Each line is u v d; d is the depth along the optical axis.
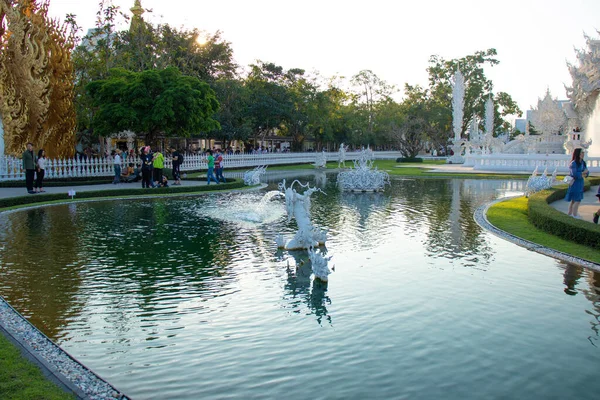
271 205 21.38
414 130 75.06
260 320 7.83
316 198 24.50
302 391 5.68
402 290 9.36
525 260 11.64
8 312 7.94
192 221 16.92
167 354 6.61
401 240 13.90
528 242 13.46
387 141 91.50
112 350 6.71
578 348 6.90
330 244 13.37
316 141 80.38
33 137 31.12
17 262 11.14
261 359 6.48
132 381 5.88
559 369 6.29
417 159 67.44
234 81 53.72
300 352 6.69
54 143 32.41
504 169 45.06
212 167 29.53
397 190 28.91
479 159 46.56
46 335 7.16
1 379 5.47
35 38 30.41
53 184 27.55
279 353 6.66
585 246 12.98
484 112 81.69
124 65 41.22
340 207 20.92
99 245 12.97
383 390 5.71
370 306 8.48
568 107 52.16
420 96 83.25
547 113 57.69
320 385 5.82
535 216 16.25
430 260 11.61
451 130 86.44
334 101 77.31
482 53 81.06
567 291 9.35
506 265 11.19
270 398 5.53
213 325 7.61
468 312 8.23
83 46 42.56
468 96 79.69
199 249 12.59
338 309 8.33
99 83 32.72
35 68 30.16
